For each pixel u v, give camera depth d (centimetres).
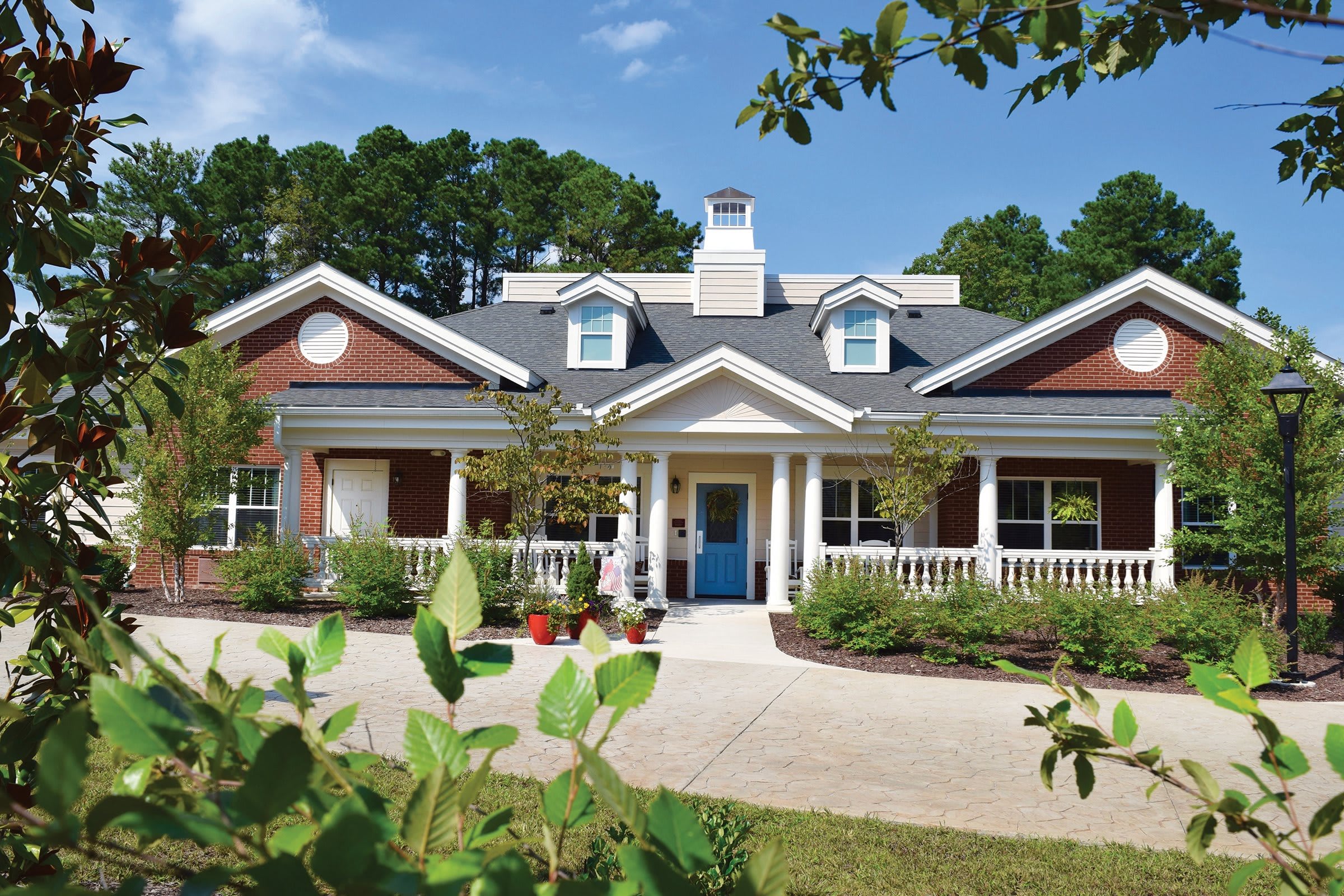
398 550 1491
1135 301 1753
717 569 1906
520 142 5638
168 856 462
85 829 78
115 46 286
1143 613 1203
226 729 90
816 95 222
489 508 1838
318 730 109
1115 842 569
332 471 1853
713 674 1094
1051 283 4856
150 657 91
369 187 4853
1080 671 1166
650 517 1695
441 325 1834
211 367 1545
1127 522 1781
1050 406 1620
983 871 513
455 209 5191
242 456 1579
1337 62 208
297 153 5144
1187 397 1409
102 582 328
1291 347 1334
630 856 89
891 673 1138
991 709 944
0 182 241
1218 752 784
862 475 1852
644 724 844
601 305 1938
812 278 2381
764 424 1602
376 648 1188
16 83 252
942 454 1436
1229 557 1529
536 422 1438
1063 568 1545
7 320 256
